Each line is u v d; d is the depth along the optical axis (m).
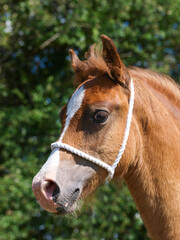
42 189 1.99
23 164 5.10
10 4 5.84
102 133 2.13
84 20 5.30
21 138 5.34
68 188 2.05
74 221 4.84
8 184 4.99
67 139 2.12
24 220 4.95
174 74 5.72
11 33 5.73
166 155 2.21
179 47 5.73
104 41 2.17
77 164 2.10
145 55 5.40
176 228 2.14
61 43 5.47
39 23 5.46
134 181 2.28
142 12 5.42
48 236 5.27
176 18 5.51
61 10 5.53
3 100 5.98
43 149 5.16
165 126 2.25
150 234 2.24
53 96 5.41
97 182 2.18
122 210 4.94
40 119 5.27
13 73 6.10
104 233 4.96
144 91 2.31
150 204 2.21
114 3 5.38
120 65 2.19
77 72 2.38
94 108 2.13
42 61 6.03
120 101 2.18
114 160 2.16
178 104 2.42
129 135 2.20
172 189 2.18
